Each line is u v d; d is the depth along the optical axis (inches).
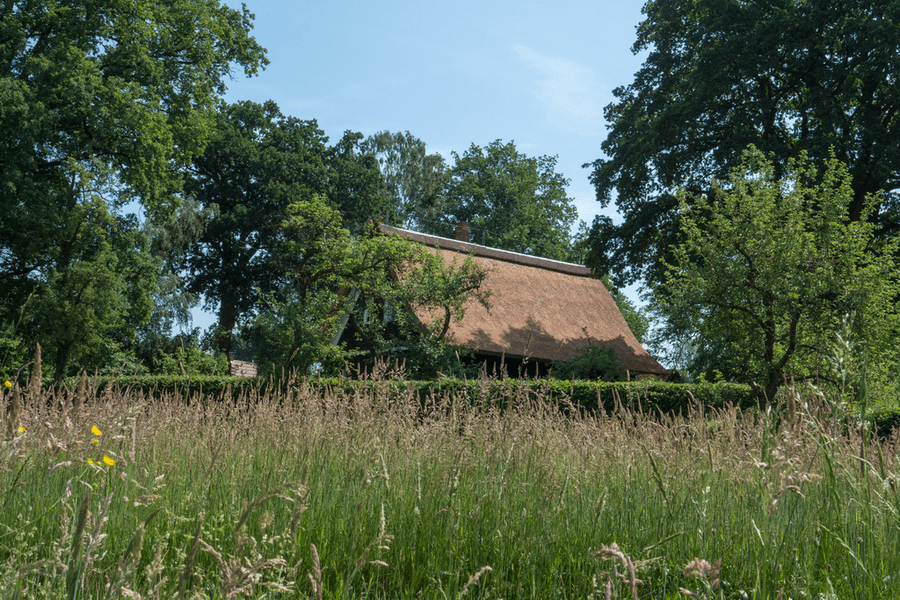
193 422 201.2
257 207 1423.5
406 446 169.3
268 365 709.3
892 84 847.1
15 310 717.3
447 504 128.6
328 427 180.4
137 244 900.0
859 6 862.5
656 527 121.9
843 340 117.8
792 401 116.6
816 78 887.1
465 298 786.8
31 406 144.3
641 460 160.1
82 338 737.0
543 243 1809.8
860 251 606.9
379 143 1712.6
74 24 799.1
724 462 149.9
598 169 1106.1
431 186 1744.6
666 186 989.8
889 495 107.0
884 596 95.4
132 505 117.6
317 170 1498.5
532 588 98.8
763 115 900.6
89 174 769.6
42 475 120.2
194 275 1427.2
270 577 77.4
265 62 1047.6
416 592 100.9
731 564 109.2
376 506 126.3
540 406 203.6
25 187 730.8
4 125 721.0
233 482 138.6
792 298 567.8
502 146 1888.5
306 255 843.4
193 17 930.1
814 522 112.4
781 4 917.8
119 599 58.3
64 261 786.8
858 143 854.5
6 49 772.0
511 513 127.9
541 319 981.2
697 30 992.9
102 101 794.2
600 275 1050.1
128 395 196.4
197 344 1133.1
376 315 815.7
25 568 69.3
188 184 1414.9
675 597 97.6
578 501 137.9
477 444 163.8
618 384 488.7
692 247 645.9
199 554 98.4
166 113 927.0
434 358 730.8
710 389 492.1
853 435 114.7
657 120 958.4
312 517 117.0
